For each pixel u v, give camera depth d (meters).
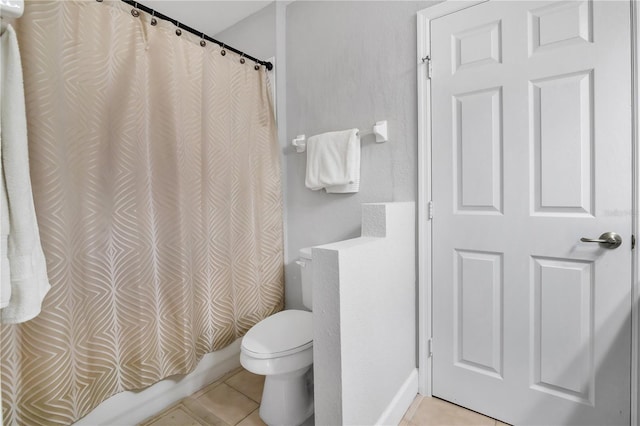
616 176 1.15
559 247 1.26
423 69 1.53
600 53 1.17
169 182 1.48
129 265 1.36
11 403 1.08
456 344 1.51
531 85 1.30
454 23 1.46
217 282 1.73
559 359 1.28
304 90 2.01
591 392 1.22
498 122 1.37
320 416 1.11
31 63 1.08
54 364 1.14
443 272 1.52
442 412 1.47
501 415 1.41
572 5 1.21
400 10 1.61
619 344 1.17
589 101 1.20
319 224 1.96
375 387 1.26
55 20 1.14
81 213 1.22
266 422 1.42
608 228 1.17
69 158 1.18
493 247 1.40
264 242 2.02
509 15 1.33
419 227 1.56
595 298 1.20
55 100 1.14
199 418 1.46
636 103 1.11
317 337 1.11
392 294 1.39
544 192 1.29
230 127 1.81
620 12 1.14
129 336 1.37
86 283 1.24
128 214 1.35
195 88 1.61
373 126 1.65
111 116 1.30
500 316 1.40
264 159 2.01
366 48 1.73
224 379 1.78
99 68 1.26
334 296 1.05
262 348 1.33
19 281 0.69
